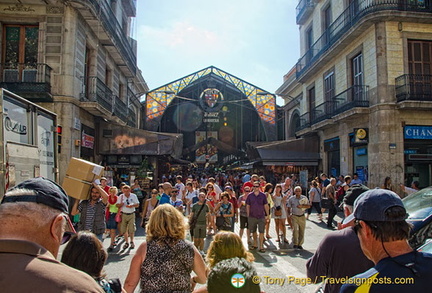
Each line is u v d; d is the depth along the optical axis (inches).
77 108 607.5
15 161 215.0
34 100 565.3
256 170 1101.1
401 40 633.0
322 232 456.4
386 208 71.4
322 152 888.3
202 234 330.3
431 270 66.1
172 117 1632.6
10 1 574.9
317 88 941.8
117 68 903.7
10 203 62.6
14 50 589.0
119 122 808.3
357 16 664.4
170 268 128.3
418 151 628.1
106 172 638.5
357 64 722.8
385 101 618.8
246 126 1723.7
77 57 609.3
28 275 52.8
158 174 887.7
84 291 54.7
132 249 356.5
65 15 585.9
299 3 1059.9
